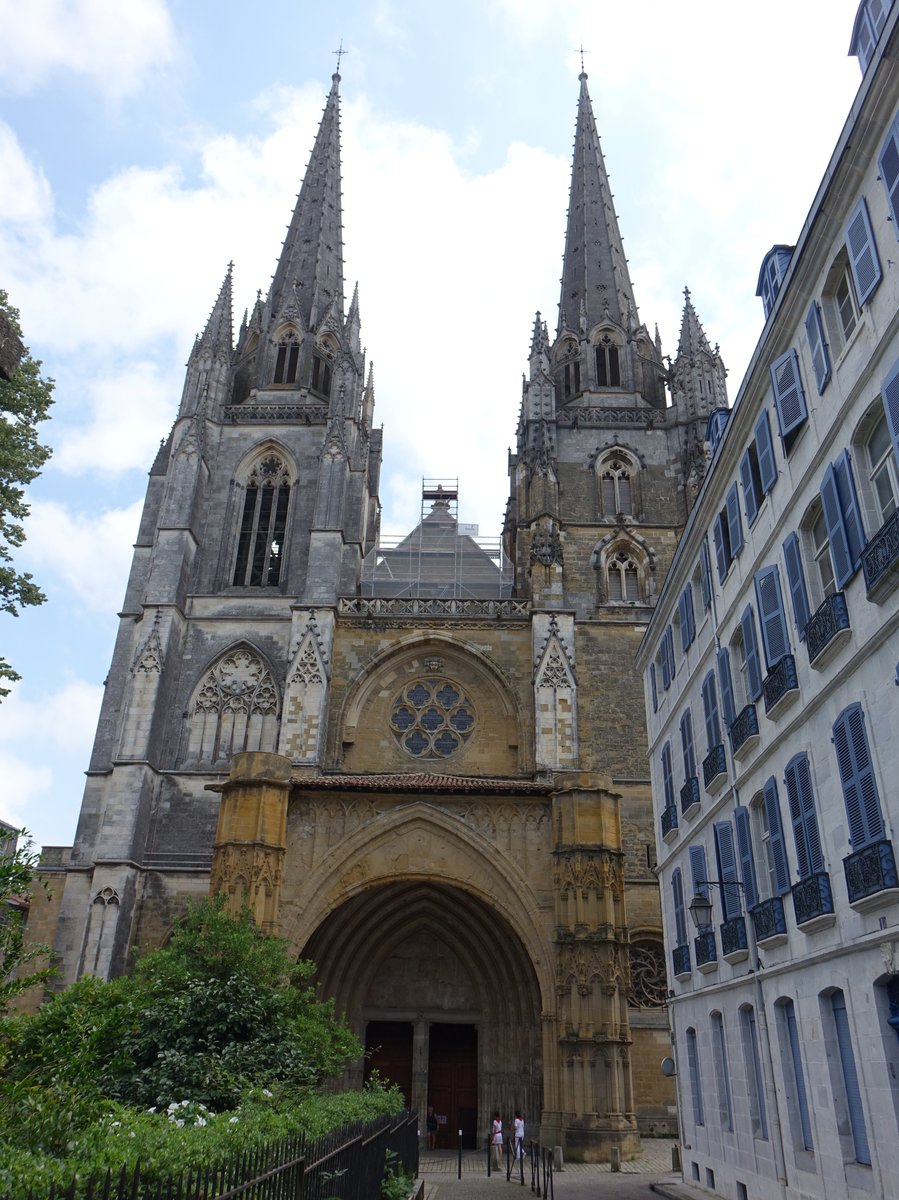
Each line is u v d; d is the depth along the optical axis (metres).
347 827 40.62
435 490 86.00
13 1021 14.83
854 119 18.22
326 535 62.50
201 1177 9.31
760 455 24.83
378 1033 46.19
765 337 23.72
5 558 35.84
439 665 60.59
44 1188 7.45
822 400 20.81
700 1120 30.02
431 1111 44.91
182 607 62.00
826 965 19.78
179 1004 25.16
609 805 40.81
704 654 30.61
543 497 64.81
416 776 45.09
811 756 21.02
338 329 81.19
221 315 75.50
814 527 22.05
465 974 47.03
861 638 18.48
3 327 14.77
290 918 39.03
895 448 17.02
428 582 70.25
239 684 60.41
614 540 65.88
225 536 66.88
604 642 61.41
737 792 26.56
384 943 46.81
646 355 78.75
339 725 57.81
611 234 85.38
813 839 20.59
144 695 57.00
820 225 20.33
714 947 28.20
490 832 40.75
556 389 77.38
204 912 30.70
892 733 17.22
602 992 37.72
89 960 49.53
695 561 32.09
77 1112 11.64
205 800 55.84
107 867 51.72
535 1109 41.72
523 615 61.06
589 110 94.62
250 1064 24.06
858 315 19.39
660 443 70.50
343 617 60.84
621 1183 31.25
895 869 16.80
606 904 38.94
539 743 55.31
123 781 54.19
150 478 70.00
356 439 70.31
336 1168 15.23
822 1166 19.88
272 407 71.75
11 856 12.26
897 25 16.55
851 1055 18.86
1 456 34.91
